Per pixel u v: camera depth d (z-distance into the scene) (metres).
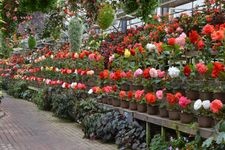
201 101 4.89
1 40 18.67
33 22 11.65
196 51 5.63
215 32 4.80
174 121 5.50
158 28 7.82
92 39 12.61
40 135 8.30
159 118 5.90
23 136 8.20
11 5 9.26
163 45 6.32
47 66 14.40
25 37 17.53
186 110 5.23
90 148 6.83
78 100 10.09
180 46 5.79
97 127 7.42
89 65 10.16
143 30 9.02
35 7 6.76
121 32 10.84
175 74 5.55
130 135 6.42
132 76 7.31
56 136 8.14
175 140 5.18
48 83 13.09
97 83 9.37
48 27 12.12
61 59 12.62
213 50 5.23
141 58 7.43
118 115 7.38
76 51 12.12
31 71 17.94
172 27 7.46
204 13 7.57
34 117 11.40
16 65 22.59
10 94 21.02
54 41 17.77
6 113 12.41
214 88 4.93
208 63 5.12
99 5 7.87
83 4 8.13
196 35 5.38
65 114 10.45
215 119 4.61
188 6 11.16
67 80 11.85
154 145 5.47
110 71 9.01
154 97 6.18
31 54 20.23
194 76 5.34
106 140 7.26
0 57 24.11
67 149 6.81
